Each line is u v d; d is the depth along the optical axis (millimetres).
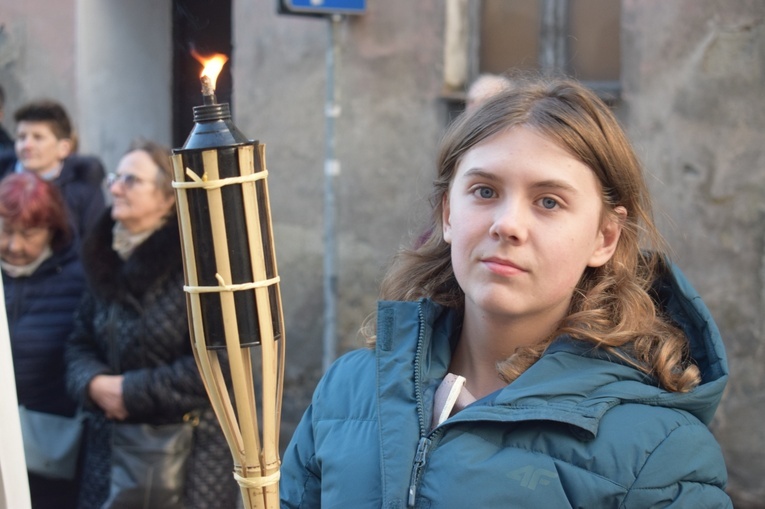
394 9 5090
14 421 1761
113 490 3361
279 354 1416
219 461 3449
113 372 3496
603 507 1452
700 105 4723
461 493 1479
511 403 1517
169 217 3529
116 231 3539
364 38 5090
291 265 5379
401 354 1680
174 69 5500
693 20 4723
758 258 4648
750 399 4656
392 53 5102
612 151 1587
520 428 1518
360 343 4910
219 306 1363
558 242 1513
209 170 1343
